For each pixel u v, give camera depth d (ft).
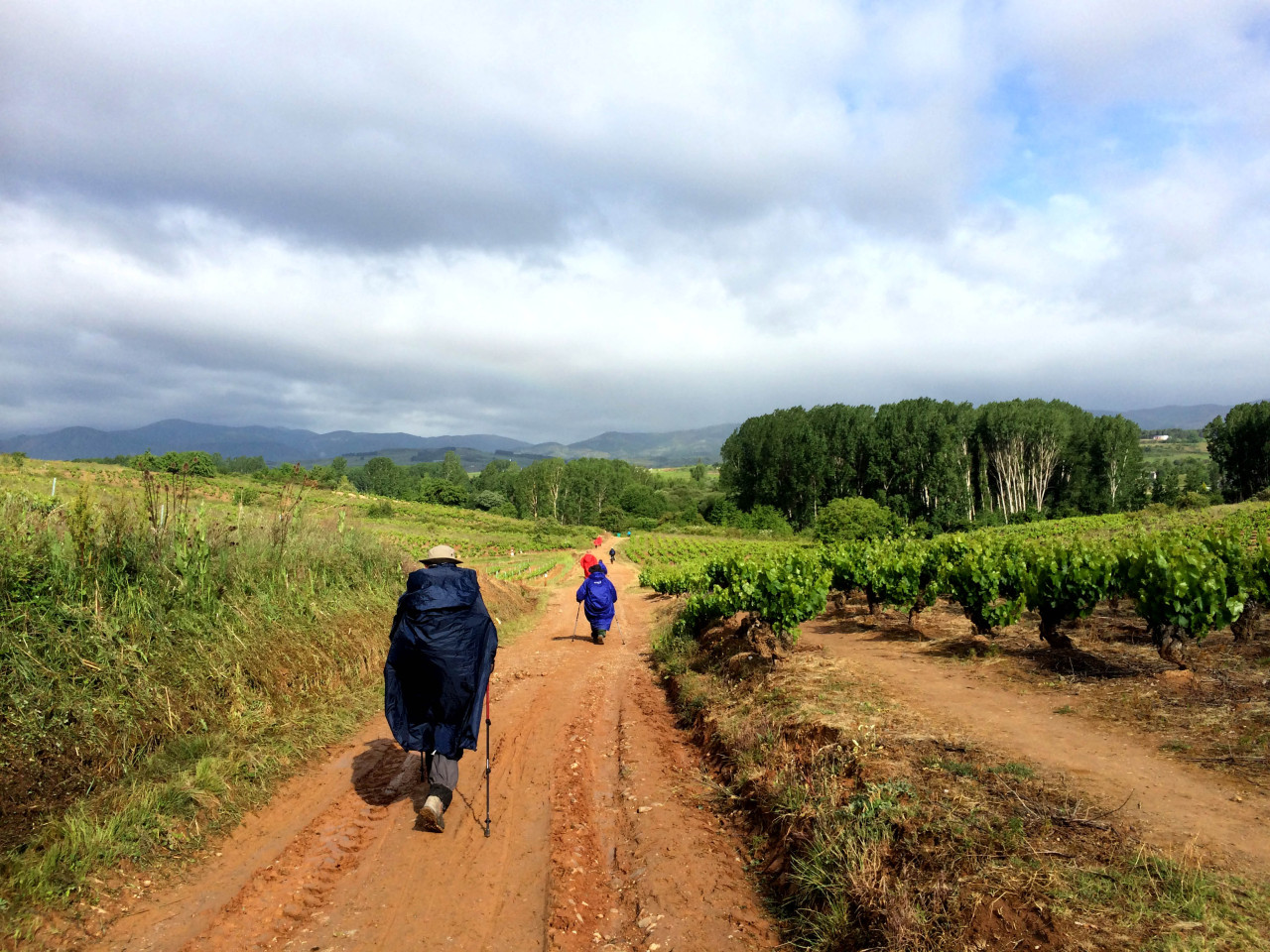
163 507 27.78
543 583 125.90
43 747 16.33
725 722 24.22
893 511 247.50
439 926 12.85
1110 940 9.78
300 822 17.25
